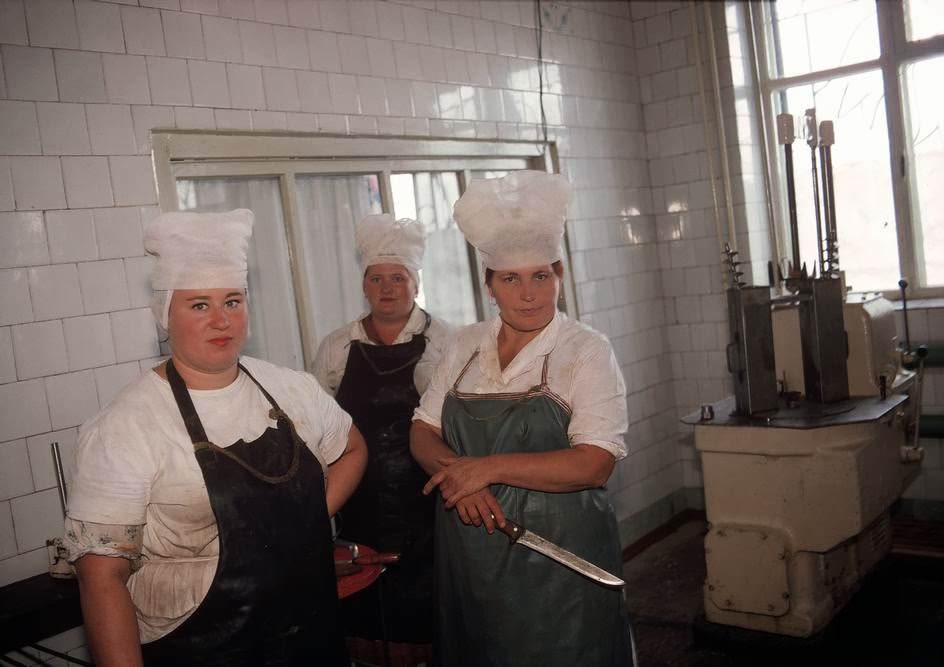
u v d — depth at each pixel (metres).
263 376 1.61
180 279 1.42
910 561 3.28
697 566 3.64
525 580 1.65
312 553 1.53
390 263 2.48
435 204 3.25
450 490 1.65
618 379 1.71
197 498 1.41
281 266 2.70
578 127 3.89
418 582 2.36
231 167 2.54
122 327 2.25
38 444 2.11
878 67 3.81
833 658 2.62
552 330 1.75
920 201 3.79
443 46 3.21
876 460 2.57
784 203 4.15
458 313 3.33
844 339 2.74
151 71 2.33
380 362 2.46
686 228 4.27
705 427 2.66
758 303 2.63
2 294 2.05
